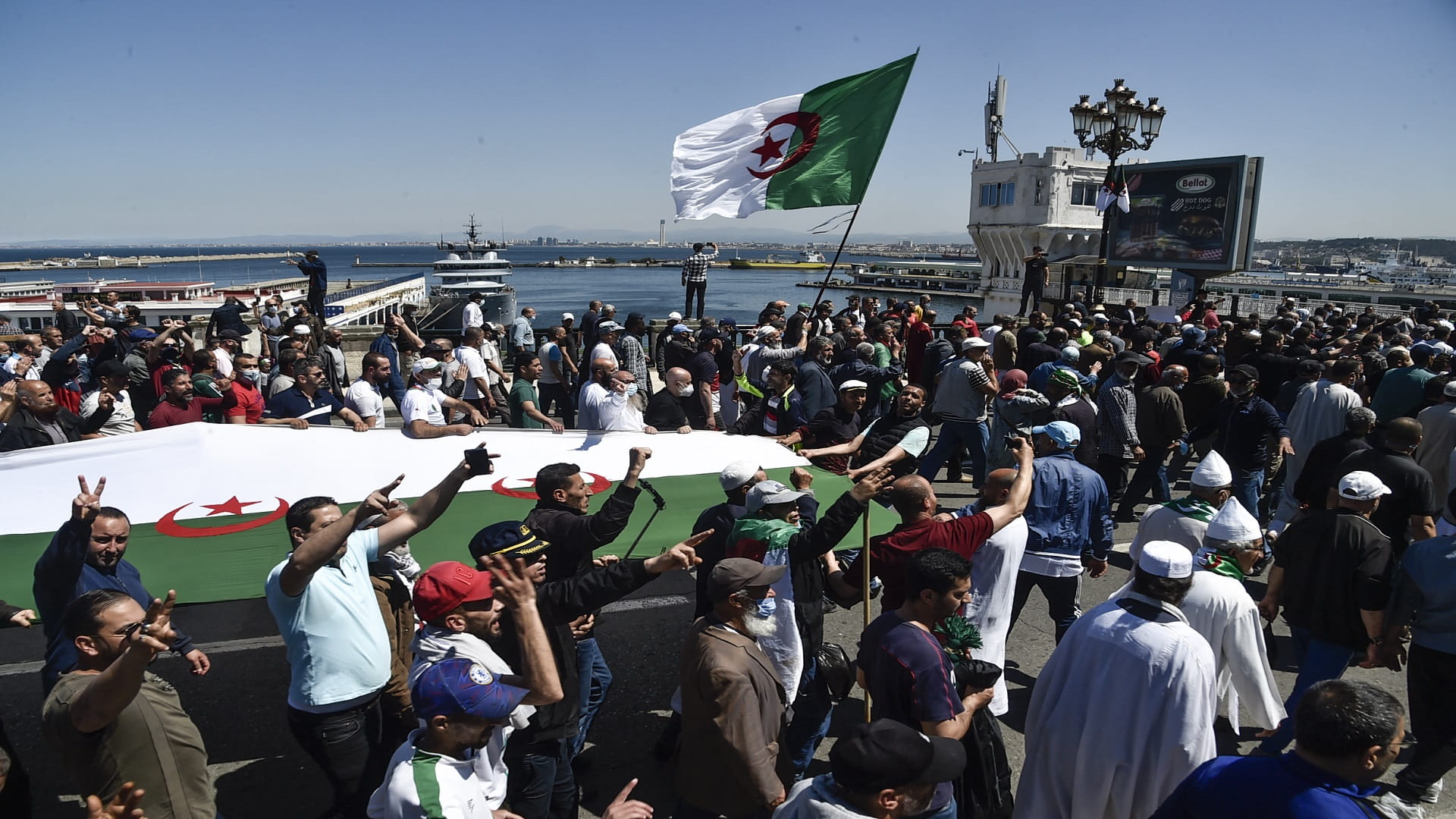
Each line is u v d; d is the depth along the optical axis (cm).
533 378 920
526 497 559
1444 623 396
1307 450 775
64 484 530
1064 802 347
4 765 306
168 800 312
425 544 496
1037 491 517
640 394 1112
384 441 621
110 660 309
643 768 458
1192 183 2641
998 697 476
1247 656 407
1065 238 4344
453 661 278
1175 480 1009
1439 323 1276
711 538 443
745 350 1041
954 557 339
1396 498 555
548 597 358
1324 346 1188
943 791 319
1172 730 320
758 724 323
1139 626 332
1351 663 578
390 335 1113
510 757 364
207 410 796
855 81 868
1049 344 1111
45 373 916
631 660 572
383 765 390
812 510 484
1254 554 435
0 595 420
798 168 885
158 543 477
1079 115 1761
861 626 630
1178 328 1421
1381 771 254
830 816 244
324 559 348
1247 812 260
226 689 529
